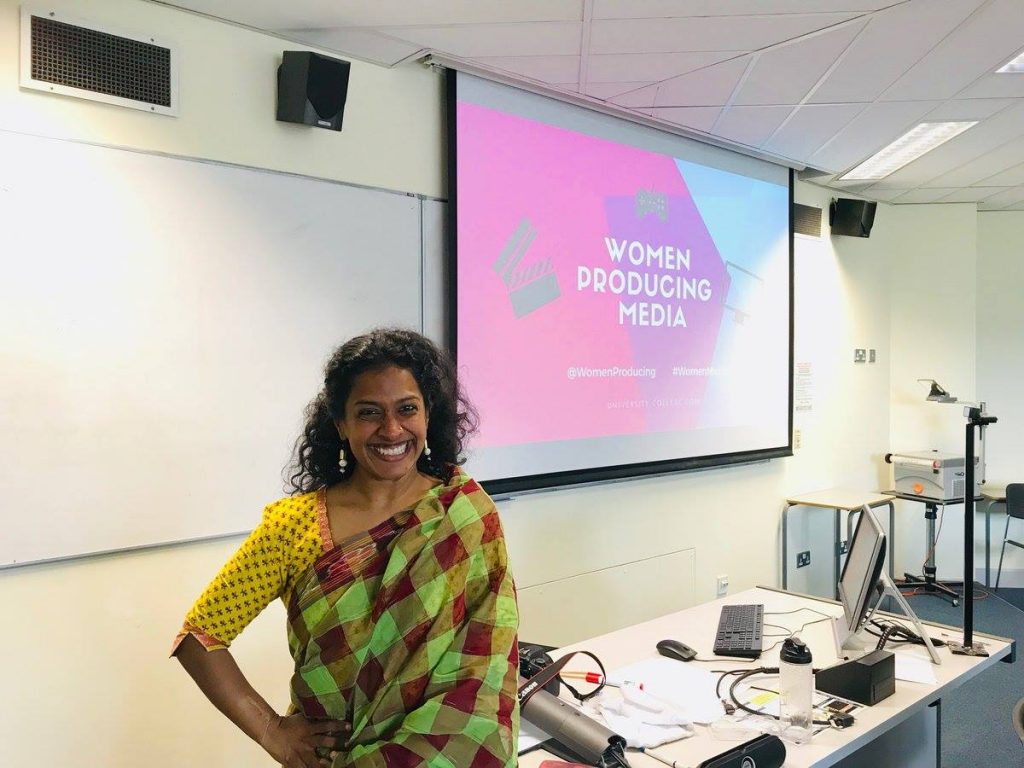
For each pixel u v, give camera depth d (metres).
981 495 5.20
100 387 2.14
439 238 2.92
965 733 3.20
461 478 1.33
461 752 1.10
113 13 2.15
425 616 1.18
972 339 5.45
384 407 1.24
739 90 3.18
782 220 4.46
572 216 3.34
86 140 2.11
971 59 2.85
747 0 2.33
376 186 2.73
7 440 1.99
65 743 2.09
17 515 2.01
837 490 4.92
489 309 3.02
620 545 3.60
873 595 2.19
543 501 3.27
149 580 2.24
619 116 3.53
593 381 3.42
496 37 2.58
